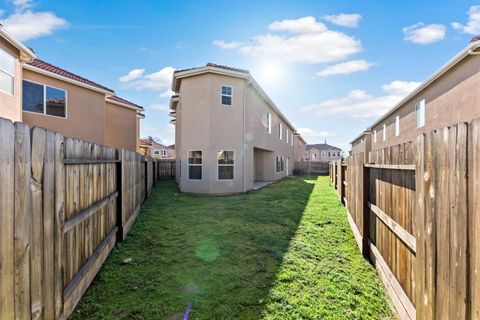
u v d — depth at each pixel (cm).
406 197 285
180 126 1383
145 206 873
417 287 234
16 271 173
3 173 161
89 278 346
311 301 323
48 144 222
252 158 1386
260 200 1004
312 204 905
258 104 1498
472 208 151
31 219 194
